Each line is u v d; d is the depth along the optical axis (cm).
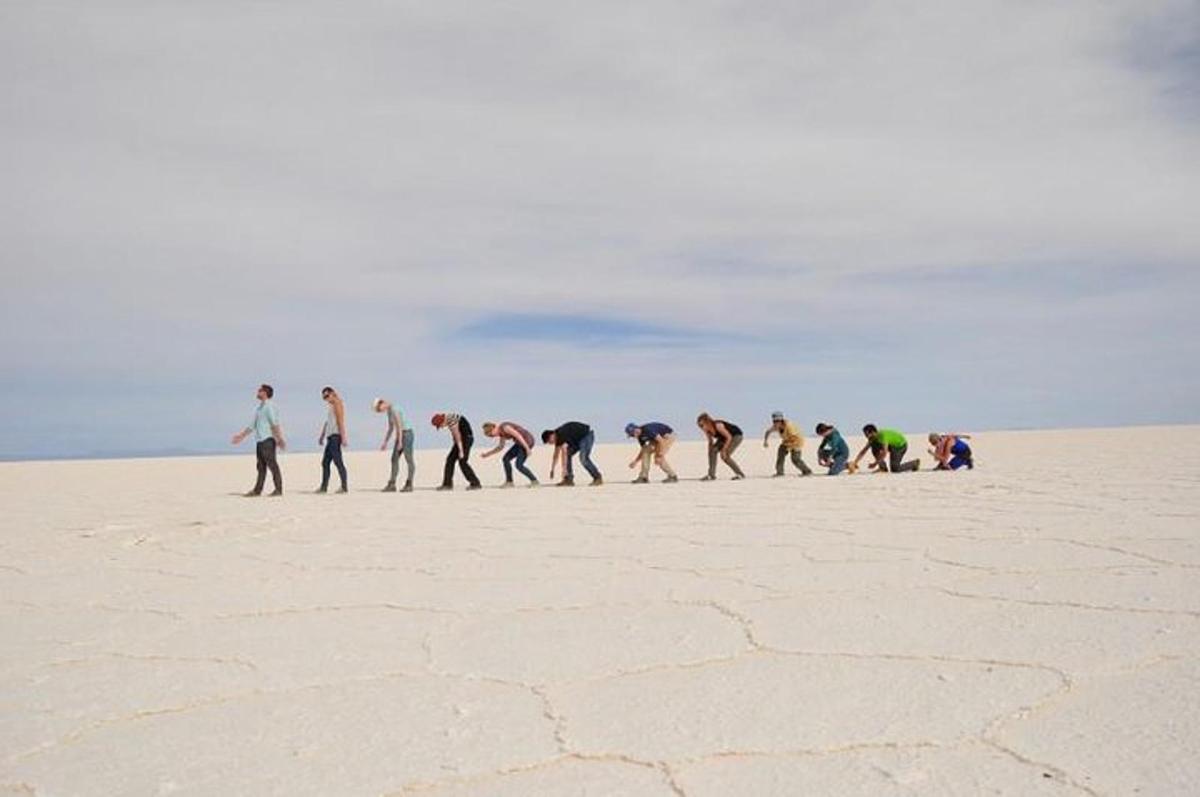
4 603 462
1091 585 414
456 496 1119
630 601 420
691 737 242
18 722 271
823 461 1388
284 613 419
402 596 451
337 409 1248
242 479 1695
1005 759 219
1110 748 224
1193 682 271
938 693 270
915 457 2028
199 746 247
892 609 381
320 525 793
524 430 1316
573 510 870
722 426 1328
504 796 209
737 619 375
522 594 447
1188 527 590
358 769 227
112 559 612
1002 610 372
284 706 280
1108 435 2797
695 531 668
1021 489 919
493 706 274
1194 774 207
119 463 2642
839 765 220
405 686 297
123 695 296
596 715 262
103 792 218
